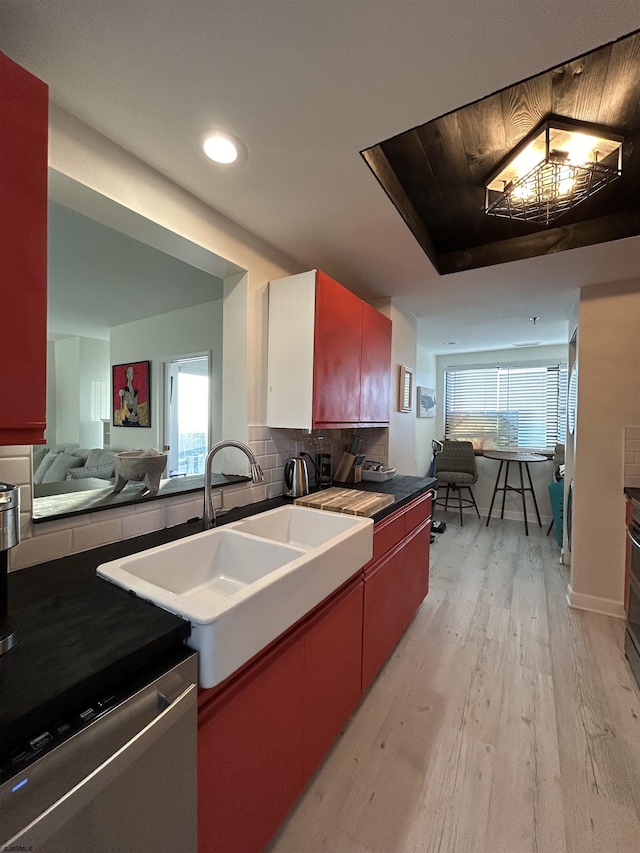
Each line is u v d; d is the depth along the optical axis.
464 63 0.96
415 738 1.51
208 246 1.62
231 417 1.93
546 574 3.12
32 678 0.60
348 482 2.49
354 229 1.81
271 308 1.94
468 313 3.26
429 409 5.13
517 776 1.35
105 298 3.52
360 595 1.56
